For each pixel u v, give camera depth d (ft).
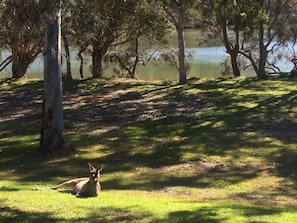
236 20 101.09
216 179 40.60
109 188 37.83
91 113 71.00
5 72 141.28
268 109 69.62
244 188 37.88
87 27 36.01
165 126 61.72
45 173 43.27
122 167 45.24
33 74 140.36
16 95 90.02
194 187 38.32
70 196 32.58
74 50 163.53
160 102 78.48
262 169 43.55
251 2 95.71
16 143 55.31
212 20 116.06
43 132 51.42
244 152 49.42
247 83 95.76
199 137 55.93
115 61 123.34
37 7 31.58
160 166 45.60
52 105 50.90
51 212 27.45
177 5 82.33
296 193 36.29
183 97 82.17
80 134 58.75
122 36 111.86
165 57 128.06
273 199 34.60
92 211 27.76
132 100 81.30
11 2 31.65
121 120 66.23
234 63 113.50
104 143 54.60
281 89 87.10
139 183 39.70
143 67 165.17
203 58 186.19
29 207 28.68
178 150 50.62
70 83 99.35
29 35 36.68
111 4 93.76
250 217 26.53
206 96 82.23
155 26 98.99
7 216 26.53
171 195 35.68
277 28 115.65
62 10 34.42
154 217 26.43
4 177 41.75
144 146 52.95
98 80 103.60
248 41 121.60
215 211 28.09
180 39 97.14
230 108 71.26
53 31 49.11
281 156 47.73
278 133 57.06
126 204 29.99
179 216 26.68
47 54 50.11
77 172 43.50
